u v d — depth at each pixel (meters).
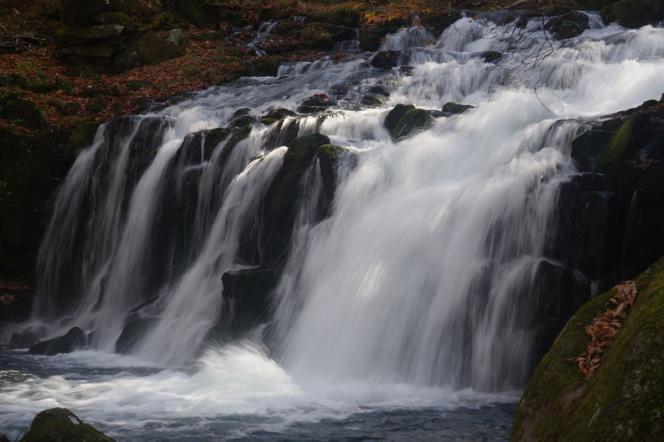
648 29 14.96
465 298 9.55
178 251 14.39
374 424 7.98
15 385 10.12
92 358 12.13
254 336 11.14
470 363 9.36
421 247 10.18
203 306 12.62
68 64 21.73
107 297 15.10
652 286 5.43
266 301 11.48
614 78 13.78
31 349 12.78
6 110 17.22
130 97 19.66
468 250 9.84
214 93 19.30
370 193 11.38
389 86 16.70
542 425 5.36
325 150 11.92
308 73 19.30
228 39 23.56
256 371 10.17
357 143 12.65
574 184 9.35
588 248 9.14
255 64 20.59
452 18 20.84
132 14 22.53
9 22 22.97
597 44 15.29
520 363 9.07
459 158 11.60
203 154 14.37
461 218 10.09
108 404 9.02
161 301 13.45
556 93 14.20
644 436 4.49
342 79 18.28
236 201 12.98
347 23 22.80
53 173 16.86
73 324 14.80
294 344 10.57
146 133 15.67
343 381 9.75
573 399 5.23
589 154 10.05
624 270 9.08
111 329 13.29
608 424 4.70
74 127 17.36
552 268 9.08
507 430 7.73
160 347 12.08
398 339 9.81
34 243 16.66
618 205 9.16
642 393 4.62
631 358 4.82
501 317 9.28
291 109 15.92
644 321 4.93
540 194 9.55
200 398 9.15
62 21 22.05
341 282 10.67
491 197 9.96
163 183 14.75
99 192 15.98
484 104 12.55
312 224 11.91
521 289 9.20
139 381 10.23
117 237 15.47
